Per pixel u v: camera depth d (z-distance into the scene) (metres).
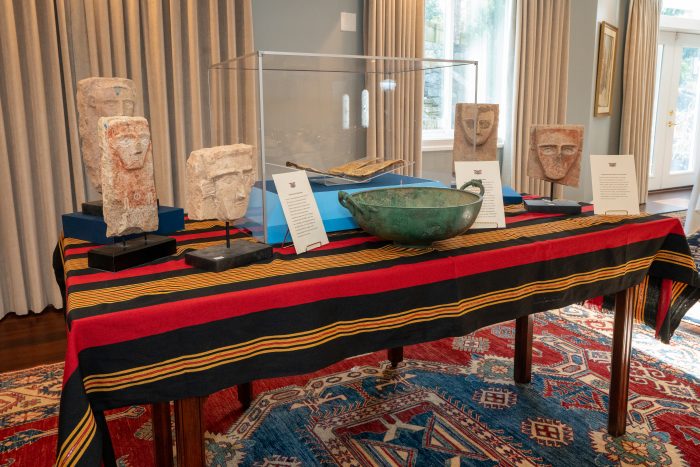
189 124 3.35
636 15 5.84
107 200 1.26
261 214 1.44
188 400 1.09
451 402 2.06
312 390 2.17
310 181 1.68
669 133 7.02
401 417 1.96
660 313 1.87
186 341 1.06
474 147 1.96
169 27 3.21
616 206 1.81
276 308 1.14
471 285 1.38
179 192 3.37
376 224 1.38
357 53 4.05
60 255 1.75
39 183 3.03
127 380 1.02
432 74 2.03
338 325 1.22
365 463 1.71
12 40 2.78
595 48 5.37
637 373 2.28
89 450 0.92
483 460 1.71
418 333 1.32
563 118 5.12
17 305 3.04
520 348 2.16
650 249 1.75
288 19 3.73
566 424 1.91
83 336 0.97
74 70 3.03
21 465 1.70
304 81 1.59
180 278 1.21
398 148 1.97
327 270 1.26
